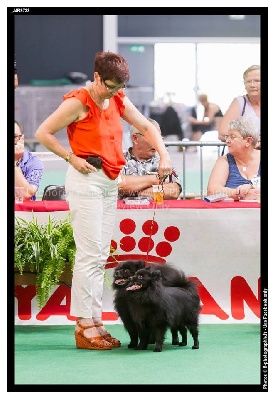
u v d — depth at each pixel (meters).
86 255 6.00
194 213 6.96
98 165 5.91
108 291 7.02
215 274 7.01
